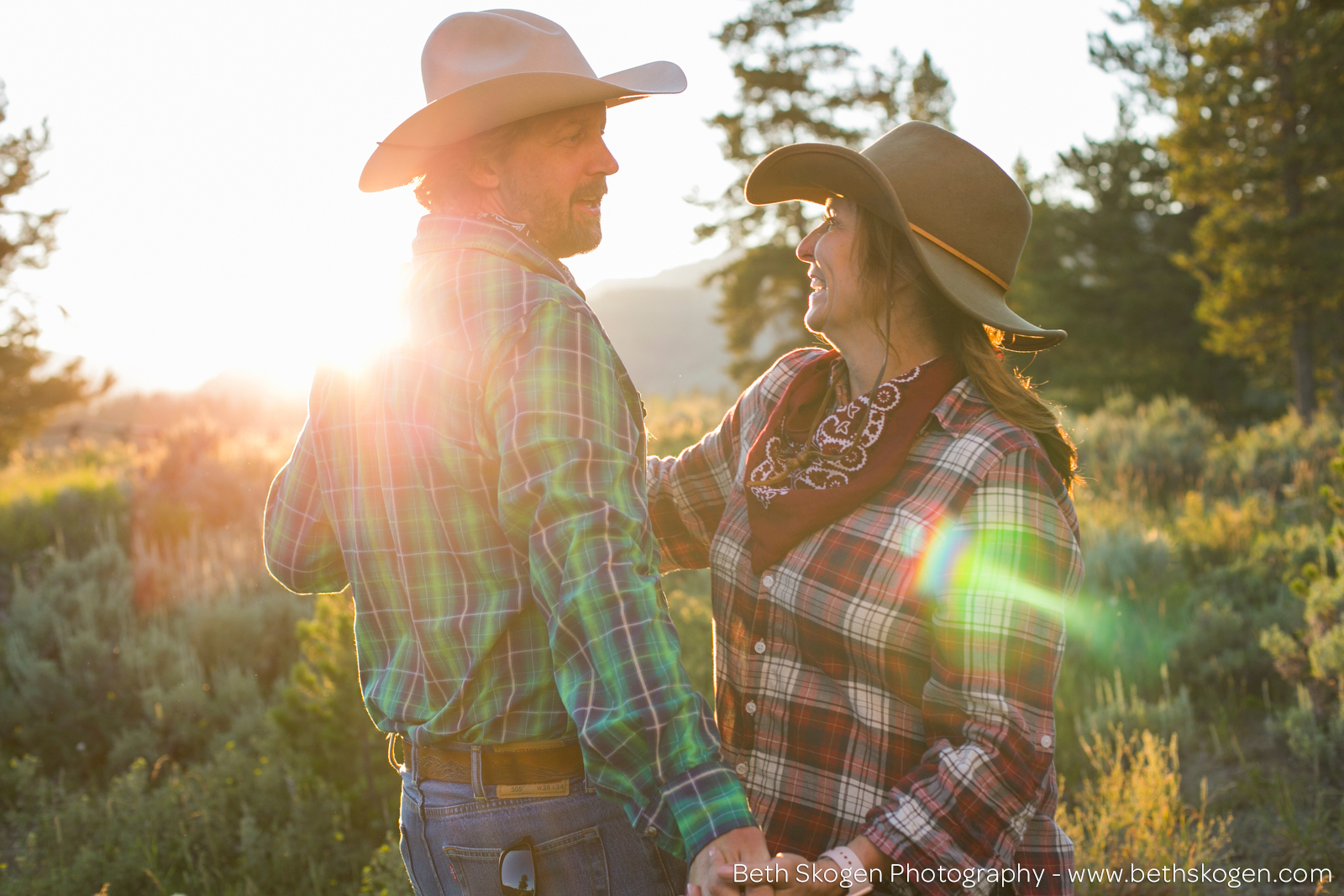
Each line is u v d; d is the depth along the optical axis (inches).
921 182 58.7
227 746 162.9
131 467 382.9
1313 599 159.3
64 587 235.3
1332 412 709.9
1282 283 776.9
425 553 54.7
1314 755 135.6
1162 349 1041.5
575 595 47.8
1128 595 217.6
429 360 54.2
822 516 56.7
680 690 47.6
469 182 60.2
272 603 226.7
